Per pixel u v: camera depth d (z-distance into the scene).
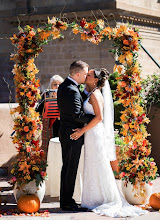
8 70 14.90
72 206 4.57
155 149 6.80
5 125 6.18
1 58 14.91
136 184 4.79
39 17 13.95
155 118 6.80
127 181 4.80
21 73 4.71
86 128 4.49
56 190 5.23
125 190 4.88
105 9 12.83
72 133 4.51
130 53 4.84
